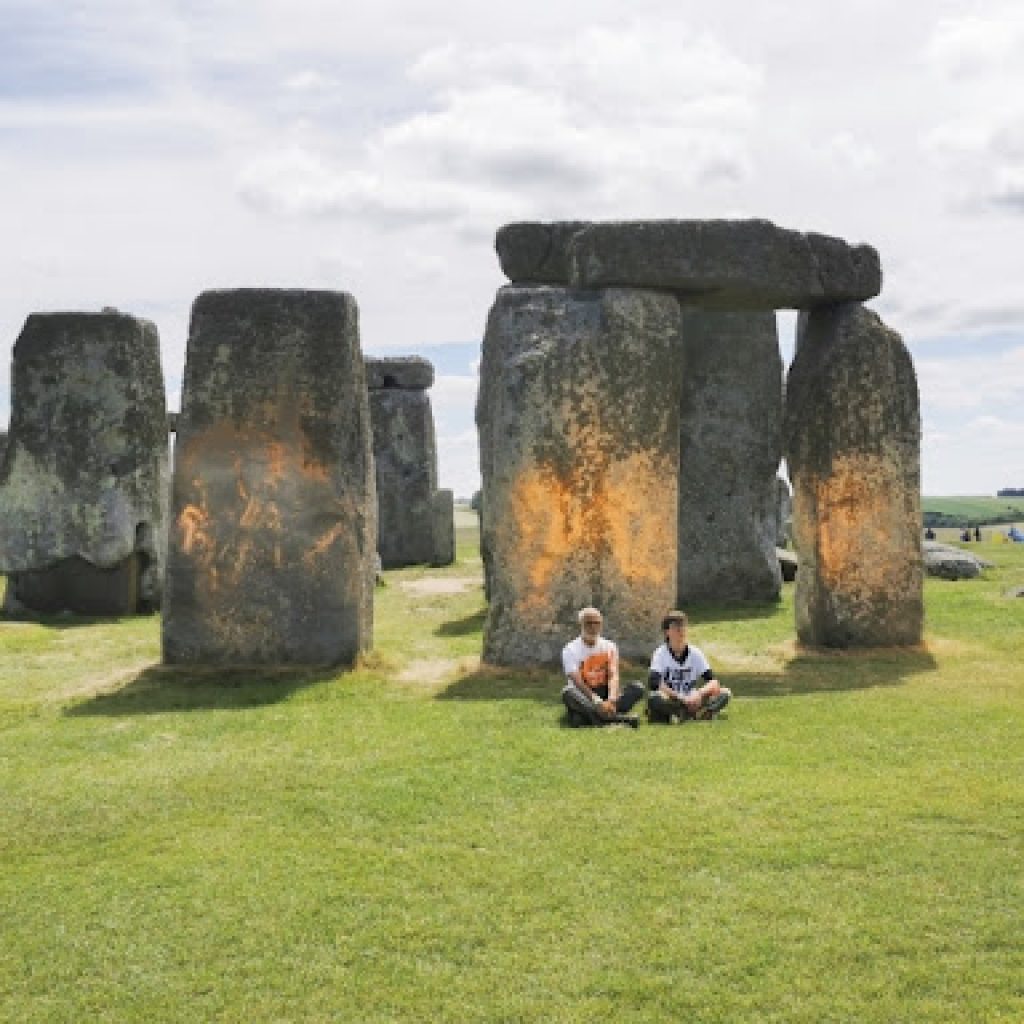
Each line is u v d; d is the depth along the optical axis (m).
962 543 28.91
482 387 16.33
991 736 8.27
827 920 5.11
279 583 11.11
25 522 16.44
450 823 6.44
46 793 7.13
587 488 11.16
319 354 11.11
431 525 26.14
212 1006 4.53
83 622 15.93
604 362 11.17
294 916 5.27
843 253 12.02
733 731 8.49
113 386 16.67
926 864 5.70
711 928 5.06
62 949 5.00
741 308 12.52
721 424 17.36
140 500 16.78
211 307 11.17
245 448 11.12
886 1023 4.31
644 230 11.27
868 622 12.33
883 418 12.34
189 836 6.32
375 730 8.73
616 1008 4.46
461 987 4.63
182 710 9.57
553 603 11.16
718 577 17.28
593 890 5.48
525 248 13.77
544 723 8.87
